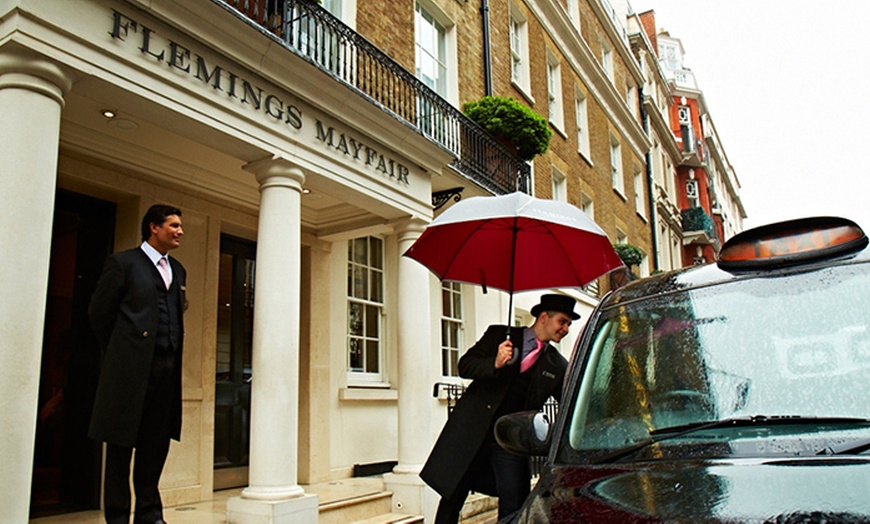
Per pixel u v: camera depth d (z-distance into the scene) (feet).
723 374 7.81
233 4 21.72
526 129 38.70
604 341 9.30
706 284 8.98
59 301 21.77
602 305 10.06
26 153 13.91
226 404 26.27
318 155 22.26
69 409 21.42
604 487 6.75
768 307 8.14
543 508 6.77
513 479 13.75
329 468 29.09
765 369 7.63
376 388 32.89
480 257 15.81
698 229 115.14
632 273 62.39
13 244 13.42
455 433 14.15
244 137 19.54
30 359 13.35
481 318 40.29
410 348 26.22
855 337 7.41
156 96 16.97
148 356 14.35
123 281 14.42
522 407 14.42
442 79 40.42
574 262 15.66
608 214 68.95
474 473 14.23
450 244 15.44
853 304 7.66
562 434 8.55
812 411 7.04
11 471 12.83
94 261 22.61
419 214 27.25
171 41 17.47
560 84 59.31
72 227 22.27
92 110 19.07
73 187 21.76
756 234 8.80
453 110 33.76
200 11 17.60
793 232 8.56
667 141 109.91
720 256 9.14
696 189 124.26
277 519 18.30
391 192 25.85
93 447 21.22
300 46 23.00
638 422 7.99
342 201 27.17
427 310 26.89
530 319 47.37
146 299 14.57
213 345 24.59
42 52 14.34
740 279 8.70
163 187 23.56
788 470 6.08
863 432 6.59
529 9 53.98
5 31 14.19
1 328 13.07
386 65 28.14
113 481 14.14
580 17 69.46
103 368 14.23
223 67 19.03
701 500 5.79
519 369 14.32
